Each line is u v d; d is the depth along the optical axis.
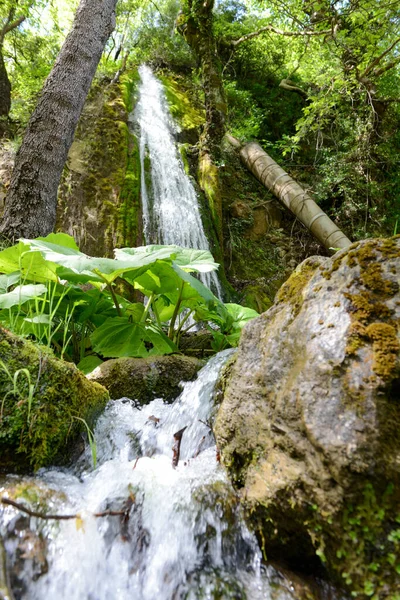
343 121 7.40
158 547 0.99
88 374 1.91
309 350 1.00
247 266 7.01
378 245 1.06
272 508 0.92
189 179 7.23
